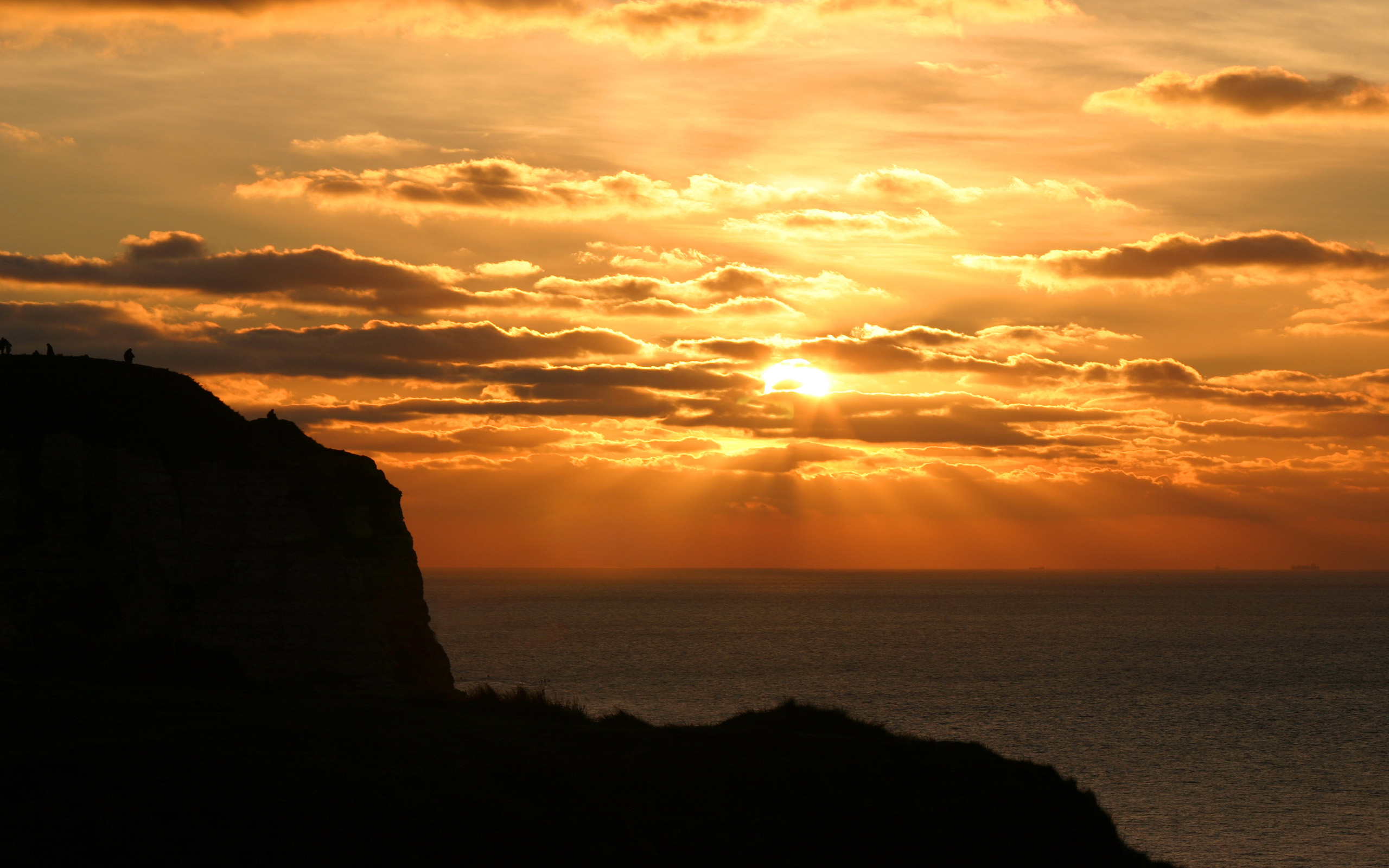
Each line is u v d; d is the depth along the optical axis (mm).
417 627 59781
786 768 36188
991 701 109625
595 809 31984
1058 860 34719
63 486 51688
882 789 36000
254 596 52375
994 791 37406
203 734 32375
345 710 40562
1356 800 68500
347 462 59562
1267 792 70688
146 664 48688
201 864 26328
